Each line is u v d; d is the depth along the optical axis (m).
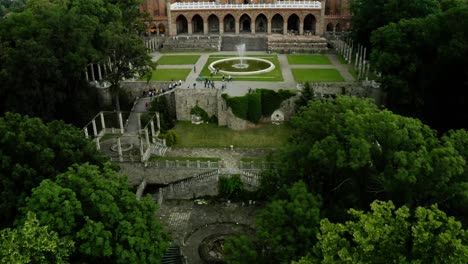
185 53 112.31
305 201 33.78
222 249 45.84
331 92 78.44
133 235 33.69
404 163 33.81
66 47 68.38
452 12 64.75
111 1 106.31
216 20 134.25
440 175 33.81
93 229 31.55
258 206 54.00
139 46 71.19
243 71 90.00
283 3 127.19
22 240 26.94
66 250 28.84
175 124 74.81
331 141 37.22
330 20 127.88
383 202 27.50
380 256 25.56
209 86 77.94
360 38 102.56
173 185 55.88
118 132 70.06
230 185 54.56
